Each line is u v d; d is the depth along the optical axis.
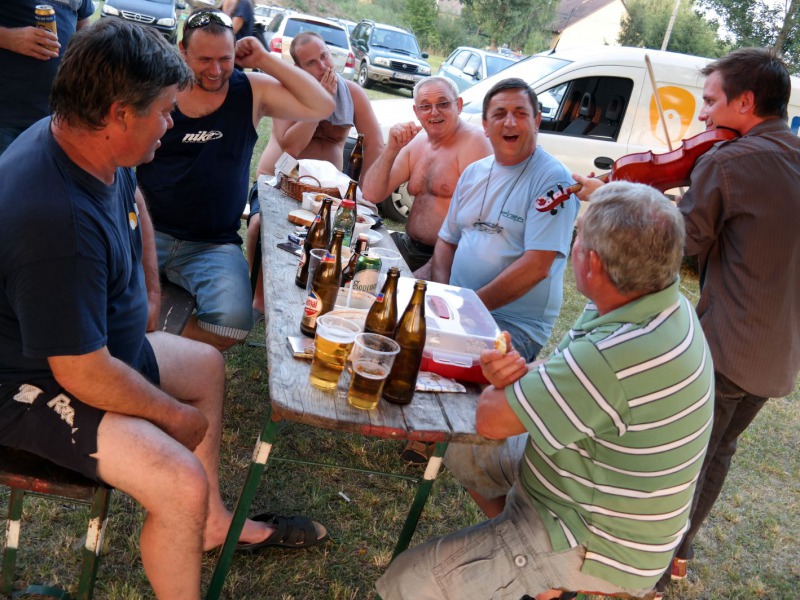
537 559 1.68
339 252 2.02
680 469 1.59
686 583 2.69
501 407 1.62
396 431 1.65
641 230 1.51
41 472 1.66
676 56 6.26
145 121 1.61
